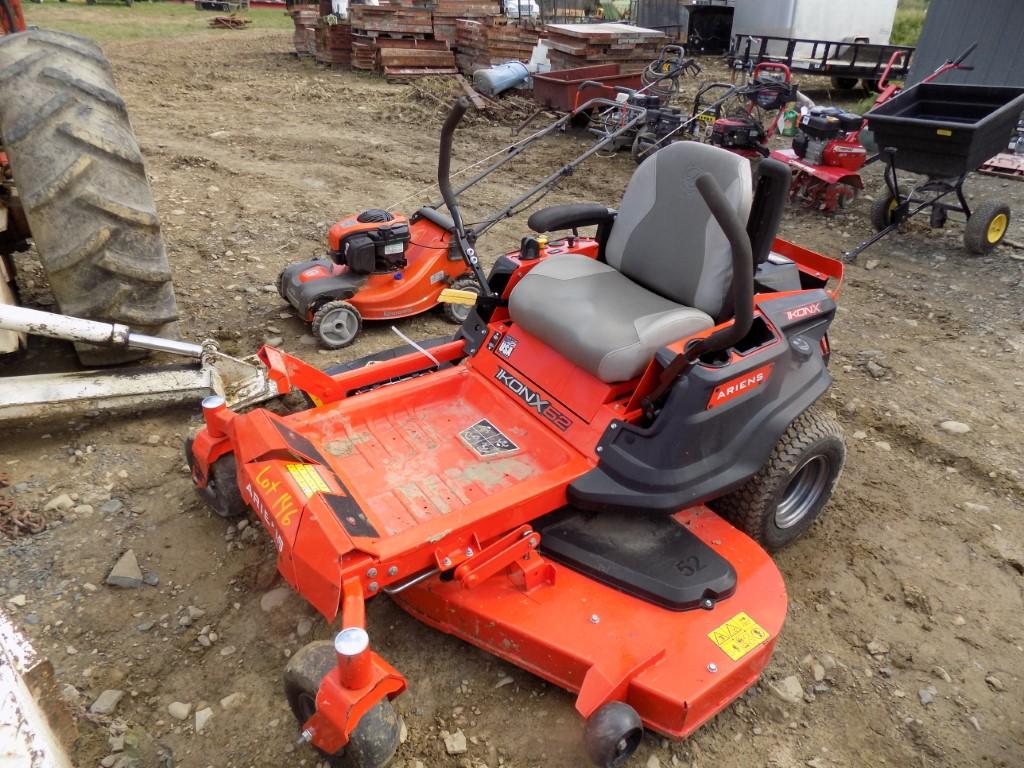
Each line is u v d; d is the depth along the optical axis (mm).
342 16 14375
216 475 3170
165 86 11773
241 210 6895
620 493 2893
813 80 15539
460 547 2641
